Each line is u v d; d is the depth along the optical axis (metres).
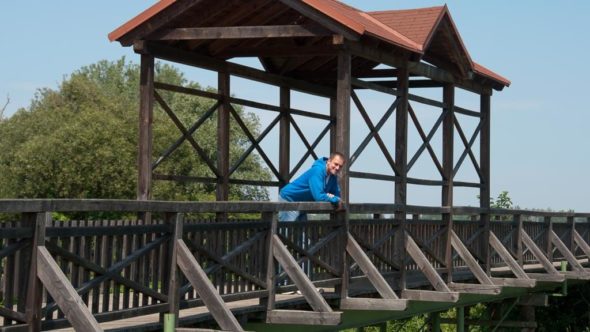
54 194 35.31
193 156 35.78
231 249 9.17
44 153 35.12
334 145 15.09
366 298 11.27
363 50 11.47
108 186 35.09
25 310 6.84
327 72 14.54
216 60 12.84
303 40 12.58
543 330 23.06
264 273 9.72
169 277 8.28
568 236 20.72
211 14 11.56
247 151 13.59
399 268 12.66
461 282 15.71
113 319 7.60
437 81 14.04
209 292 8.17
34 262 6.84
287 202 9.91
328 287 11.16
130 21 11.58
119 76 66.44
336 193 11.05
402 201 12.63
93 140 35.12
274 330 10.38
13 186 35.75
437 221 14.03
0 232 6.57
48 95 44.72
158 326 8.27
